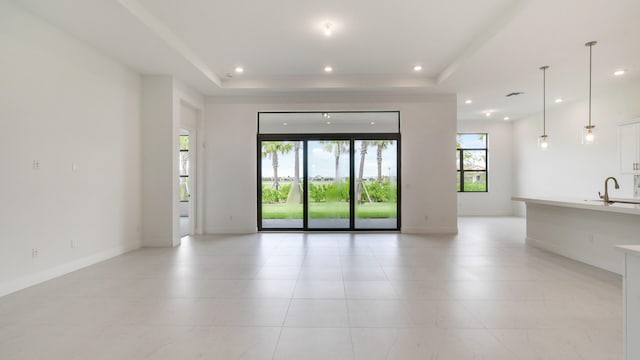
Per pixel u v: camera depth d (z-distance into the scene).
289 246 6.22
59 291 3.68
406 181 7.72
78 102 4.64
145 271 4.51
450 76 6.30
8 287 3.62
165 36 4.71
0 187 3.56
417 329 2.75
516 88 7.17
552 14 3.91
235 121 7.78
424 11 4.28
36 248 3.97
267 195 8.02
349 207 8.03
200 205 7.69
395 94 7.67
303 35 4.99
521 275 4.28
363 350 2.41
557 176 9.12
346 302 3.35
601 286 3.82
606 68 5.87
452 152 7.69
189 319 2.95
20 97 3.78
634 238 4.19
